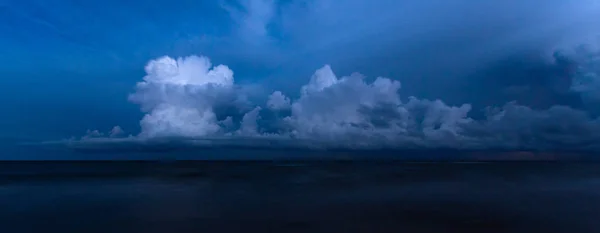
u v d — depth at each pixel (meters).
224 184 46.75
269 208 27.12
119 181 51.72
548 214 24.20
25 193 36.88
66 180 53.19
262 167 114.81
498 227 20.56
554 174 65.94
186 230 20.22
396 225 21.09
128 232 19.81
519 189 39.31
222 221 22.55
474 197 32.69
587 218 22.95
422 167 108.50
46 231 20.03
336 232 19.64
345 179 54.81
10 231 20.08
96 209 26.98
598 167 106.69
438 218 22.98
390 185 43.72
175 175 66.81
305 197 32.97
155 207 27.89
